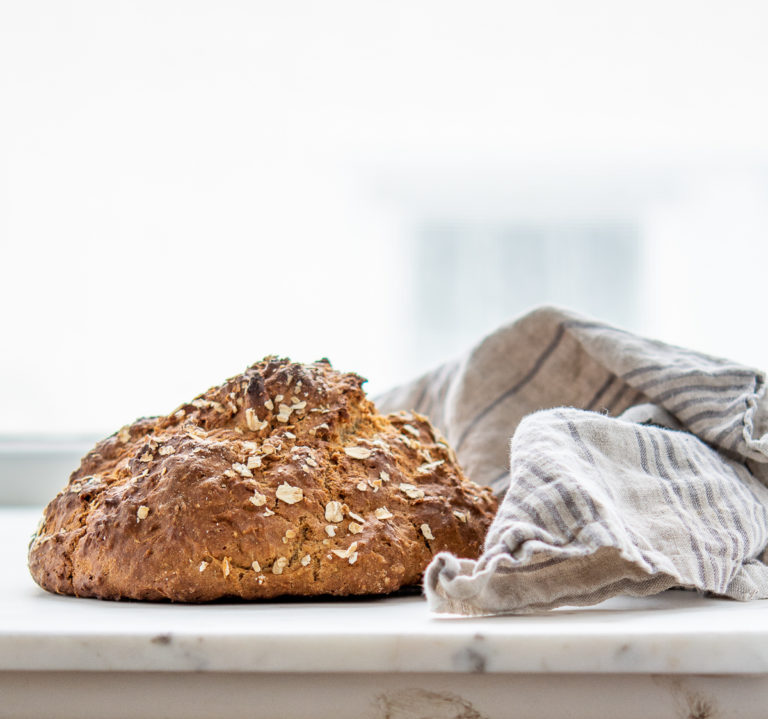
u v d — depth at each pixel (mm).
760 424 639
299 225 1054
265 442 573
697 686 475
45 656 469
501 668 460
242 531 532
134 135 1014
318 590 535
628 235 1101
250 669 464
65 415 1066
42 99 1005
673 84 1014
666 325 1089
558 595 507
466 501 596
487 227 1110
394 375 1108
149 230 1028
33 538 605
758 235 1070
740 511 566
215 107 1019
